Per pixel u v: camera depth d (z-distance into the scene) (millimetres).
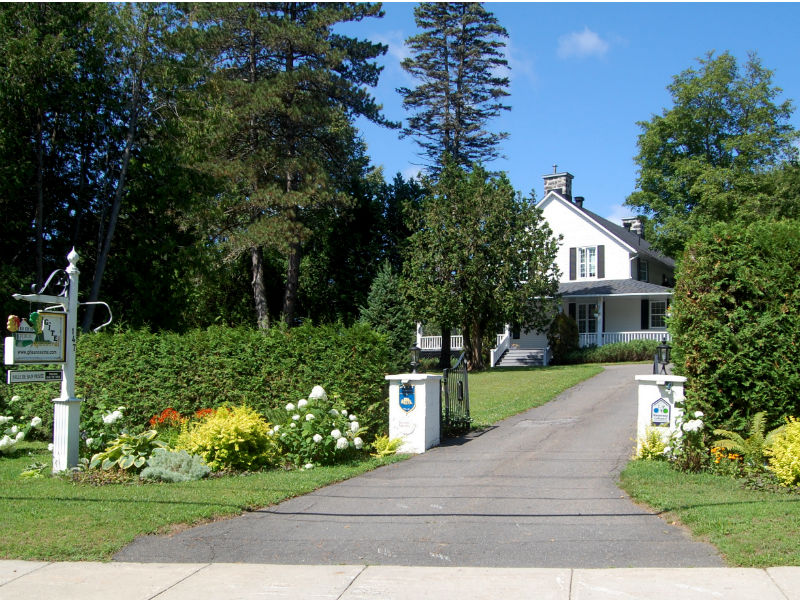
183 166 23094
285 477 9008
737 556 5445
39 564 5895
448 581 5285
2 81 18766
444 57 47375
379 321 30859
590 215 36156
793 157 34312
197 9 25500
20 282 18969
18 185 19172
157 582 5441
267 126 29406
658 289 31562
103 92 21453
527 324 30734
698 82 34219
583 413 14812
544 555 5785
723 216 31875
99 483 8633
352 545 6242
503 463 9758
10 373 8992
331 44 30250
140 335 13781
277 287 35844
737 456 8391
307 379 11969
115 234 23250
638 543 5980
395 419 11266
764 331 8906
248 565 5793
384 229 36625
